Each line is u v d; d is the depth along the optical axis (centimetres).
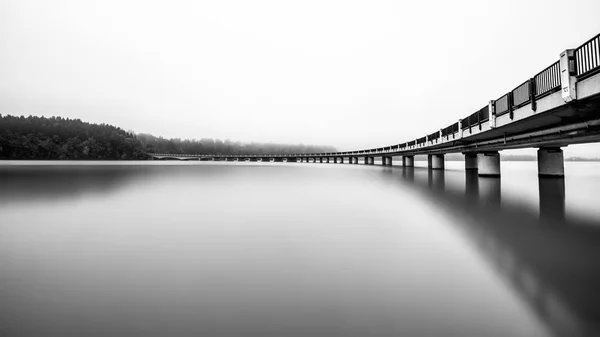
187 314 416
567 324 386
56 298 466
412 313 416
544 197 1493
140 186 2247
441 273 560
